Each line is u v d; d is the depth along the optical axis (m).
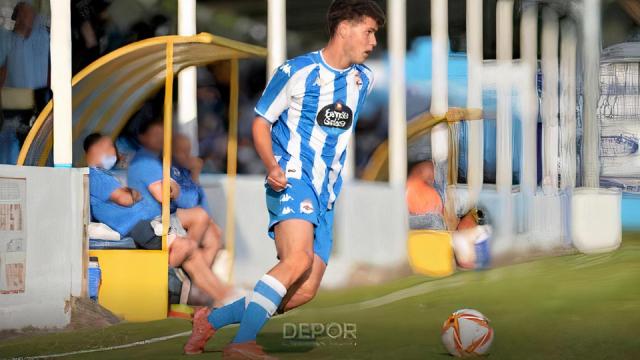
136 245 23.27
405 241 30.73
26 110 23.50
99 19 34.72
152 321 22.16
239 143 37.09
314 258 17.12
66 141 22.31
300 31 37.44
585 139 37.28
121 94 28.16
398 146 32.91
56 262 20.83
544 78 36.94
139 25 35.69
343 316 22.44
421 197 31.41
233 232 27.92
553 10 36.97
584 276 28.50
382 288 27.66
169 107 23.34
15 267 19.72
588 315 21.47
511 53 36.81
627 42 44.47
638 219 43.72
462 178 34.66
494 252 33.31
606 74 42.97
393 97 33.06
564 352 17.00
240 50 25.30
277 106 16.75
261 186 29.03
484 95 36.59
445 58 34.59
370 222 30.09
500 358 16.42
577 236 35.34
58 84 22.25
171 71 23.75
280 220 16.53
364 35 16.69
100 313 21.73
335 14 16.80
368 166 33.72
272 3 32.41
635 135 43.25
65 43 22.34
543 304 23.39
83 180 21.66
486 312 22.33
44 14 23.52
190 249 23.81
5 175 19.50
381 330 20.17
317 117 16.81
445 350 17.39
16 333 19.70
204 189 28.31
